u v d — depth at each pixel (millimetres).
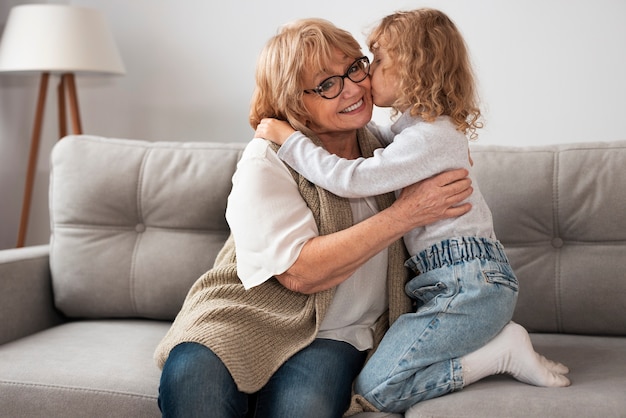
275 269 1497
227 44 2834
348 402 1486
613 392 1391
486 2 2578
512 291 1516
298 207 1535
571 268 1864
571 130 2553
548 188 1901
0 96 3061
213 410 1326
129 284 2055
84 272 2072
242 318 1502
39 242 3096
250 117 1699
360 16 2684
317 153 1525
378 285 1606
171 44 2891
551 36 2535
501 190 1921
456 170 1496
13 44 2621
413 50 1538
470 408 1379
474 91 1627
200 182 2062
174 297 2031
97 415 1562
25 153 3072
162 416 1386
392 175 1475
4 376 1633
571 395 1388
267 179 1528
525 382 1496
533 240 1912
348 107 1584
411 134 1503
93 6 2953
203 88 2873
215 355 1391
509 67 2580
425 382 1459
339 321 1582
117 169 2113
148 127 2945
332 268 1471
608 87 2506
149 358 1725
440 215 1488
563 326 1881
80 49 2604
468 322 1466
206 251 2041
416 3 2635
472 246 1507
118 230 2111
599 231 1856
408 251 1627
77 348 1795
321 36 1539
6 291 1969
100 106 2984
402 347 1481
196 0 2850
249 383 1411
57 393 1586
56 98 3023
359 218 1594
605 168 1871
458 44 1583
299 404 1381
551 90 2555
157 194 2080
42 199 3072
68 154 2154
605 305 1826
